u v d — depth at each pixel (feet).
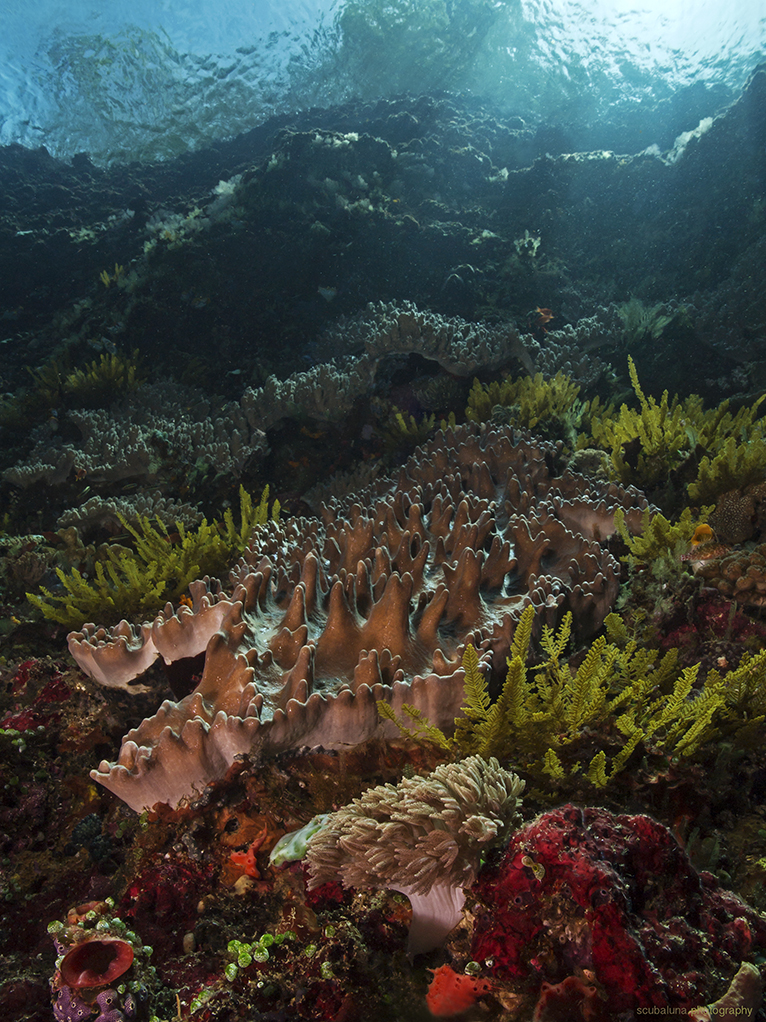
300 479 24.99
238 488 24.43
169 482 24.14
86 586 14.97
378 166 39.70
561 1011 5.20
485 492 16.02
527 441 17.81
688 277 33.71
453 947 6.32
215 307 34.65
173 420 27.43
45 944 8.23
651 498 16.76
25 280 44.16
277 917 7.50
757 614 10.89
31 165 57.31
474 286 34.22
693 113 47.42
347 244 35.32
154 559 16.29
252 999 6.60
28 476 24.77
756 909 6.39
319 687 8.99
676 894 5.70
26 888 9.05
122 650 10.39
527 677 9.72
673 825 7.37
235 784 8.33
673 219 34.94
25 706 11.98
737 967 5.29
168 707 8.69
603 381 27.48
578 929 5.28
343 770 8.55
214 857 8.09
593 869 5.35
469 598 10.43
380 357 24.98
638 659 8.55
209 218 37.11
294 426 25.20
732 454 14.39
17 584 19.12
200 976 7.10
